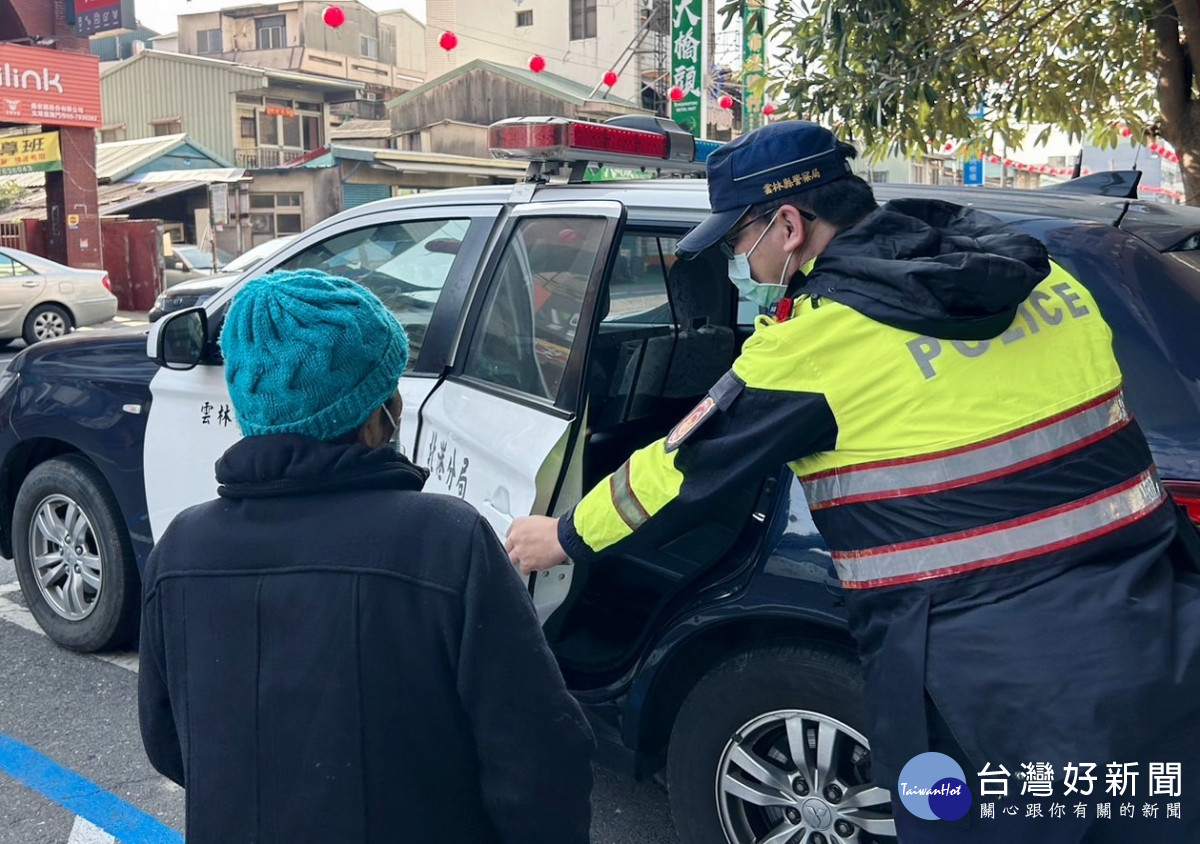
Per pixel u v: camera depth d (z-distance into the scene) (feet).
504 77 91.66
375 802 4.14
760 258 5.78
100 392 11.71
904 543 5.07
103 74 104.83
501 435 8.16
